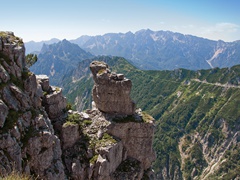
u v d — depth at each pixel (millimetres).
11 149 32688
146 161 53156
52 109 47406
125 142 51406
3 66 38250
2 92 35625
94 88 53000
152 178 53625
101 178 44406
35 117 38500
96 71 52844
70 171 43969
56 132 46188
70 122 47344
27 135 36125
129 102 52344
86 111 53188
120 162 50125
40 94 46531
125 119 51312
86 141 47344
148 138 52375
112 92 51188
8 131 33406
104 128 49281
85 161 44938
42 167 36750
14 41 42188
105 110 52188
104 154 45438
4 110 34125
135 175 48906
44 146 37406
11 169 31641
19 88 38719
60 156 40625
